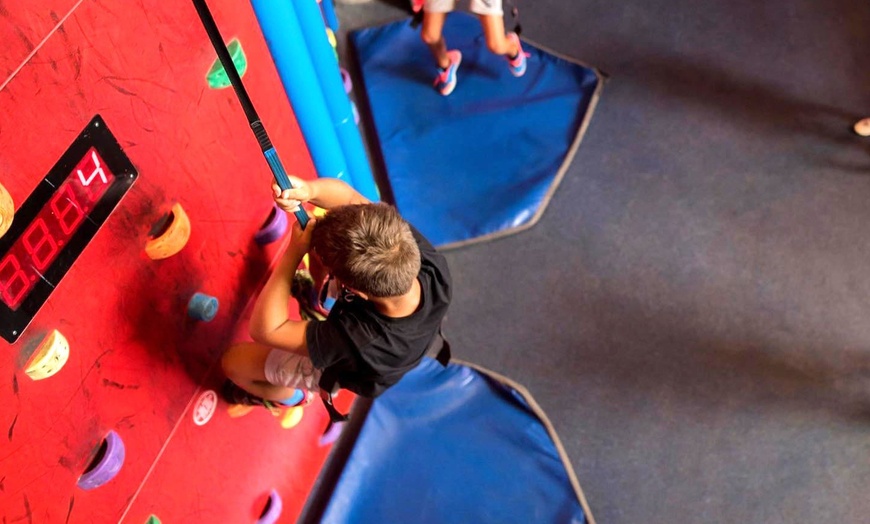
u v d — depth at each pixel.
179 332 1.42
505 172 2.65
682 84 2.86
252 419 1.76
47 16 0.98
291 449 1.94
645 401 2.21
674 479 2.09
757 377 2.22
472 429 2.15
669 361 2.27
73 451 1.17
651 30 3.02
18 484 1.07
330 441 2.11
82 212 1.11
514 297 2.41
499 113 2.80
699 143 2.70
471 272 2.48
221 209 1.50
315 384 1.52
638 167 2.66
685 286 2.40
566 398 2.22
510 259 2.49
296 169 1.89
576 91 2.83
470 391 2.21
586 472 2.11
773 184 2.58
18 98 0.96
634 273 2.43
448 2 2.54
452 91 2.88
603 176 2.65
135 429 1.32
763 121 2.74
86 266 1.14
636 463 2.12
